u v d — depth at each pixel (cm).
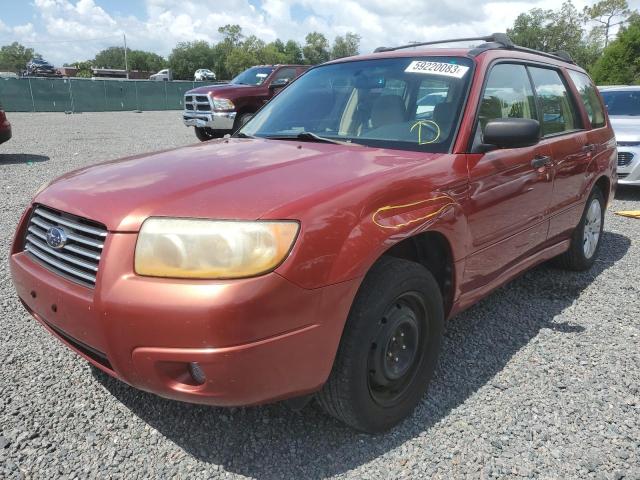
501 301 424
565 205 414
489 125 297
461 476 235
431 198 262
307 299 211
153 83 3700
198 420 271
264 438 259
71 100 3366
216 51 11331
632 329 377
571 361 332
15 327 367
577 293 442
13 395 289
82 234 233
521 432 264
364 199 233
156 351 205
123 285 209
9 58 11756
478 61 337
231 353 200
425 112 320
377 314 237
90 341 223
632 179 797
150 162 285
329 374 230
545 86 411
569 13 7512
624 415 279
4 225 607
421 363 276
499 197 316
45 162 1083
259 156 285
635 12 6262
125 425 267
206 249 204
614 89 942
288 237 208
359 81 363
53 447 250
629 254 550
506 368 323
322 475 236
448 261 288
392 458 246
